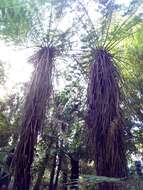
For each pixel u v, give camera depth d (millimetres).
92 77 8617
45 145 15516
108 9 10125
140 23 10398
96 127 8070
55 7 9703
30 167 8125
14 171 8016
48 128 10836
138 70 11227
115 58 9922
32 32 9625
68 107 13688
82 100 13641
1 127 14992
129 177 7676
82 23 10094
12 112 15227
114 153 7773
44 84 8766
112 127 7930
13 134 14406
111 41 9617
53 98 9375
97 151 7898
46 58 9203
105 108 8172
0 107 15477
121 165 7766
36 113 8430
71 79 13586
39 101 8539
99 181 7355
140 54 11250
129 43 11328
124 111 9344
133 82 11000
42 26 9648
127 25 9938
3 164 11367
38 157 17344
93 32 9891
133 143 12695
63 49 9844
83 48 9875
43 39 9609
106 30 9914
